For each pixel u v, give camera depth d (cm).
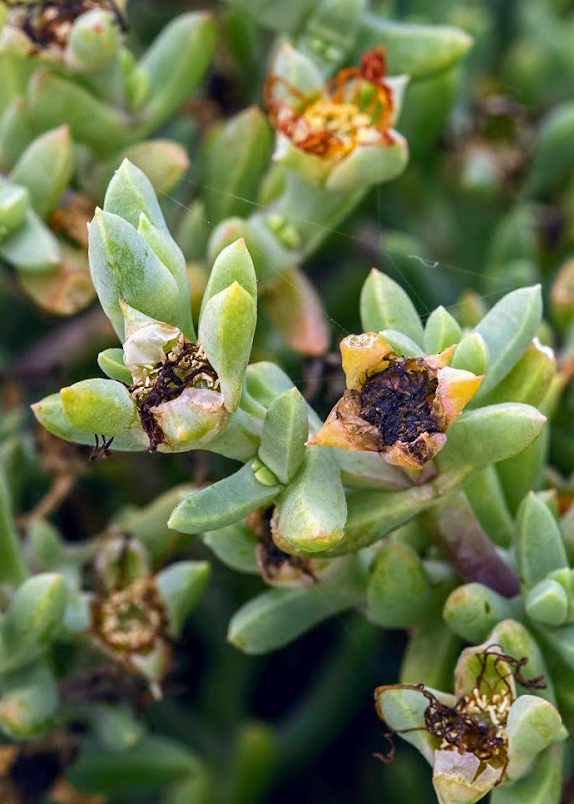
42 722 48
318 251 57
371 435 40
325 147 48
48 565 51
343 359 40
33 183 50
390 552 44
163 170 52
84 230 51
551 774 43
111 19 50
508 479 47
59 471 54
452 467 41
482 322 43
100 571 49
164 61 52
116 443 41
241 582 56
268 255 50
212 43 53
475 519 44
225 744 57
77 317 56
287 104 49
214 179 53
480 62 63
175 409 39
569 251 60
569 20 66
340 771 57
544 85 63
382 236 57
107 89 51
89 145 52
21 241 49
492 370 43
